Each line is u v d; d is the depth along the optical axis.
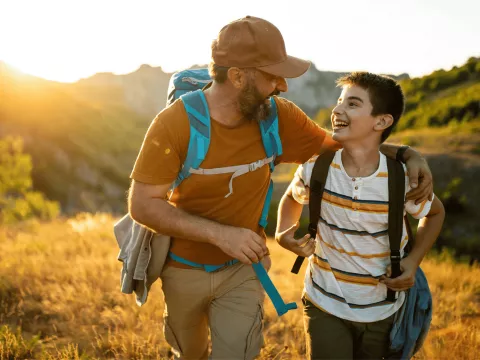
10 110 89.31
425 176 2.46
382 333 2.58
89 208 74.94
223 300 2.77
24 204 15.30
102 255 7.52
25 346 4.03
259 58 2.32
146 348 4.16
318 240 2.65
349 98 2.52
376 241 2.50
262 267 2.73
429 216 2.64
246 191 2.60
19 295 5.31
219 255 2.70
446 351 3.99
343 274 2.57
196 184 2.52
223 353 2.68
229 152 2.49
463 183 32.84
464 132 41.75
